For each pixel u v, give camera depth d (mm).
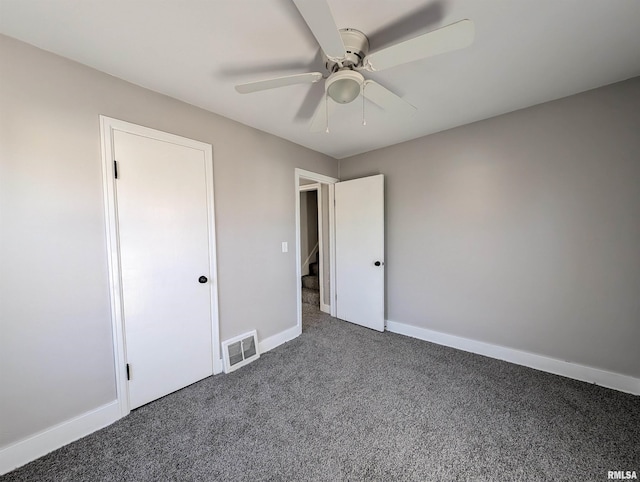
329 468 1316
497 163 2311
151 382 1839
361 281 3271
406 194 2926
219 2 1124
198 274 2078
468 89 1866
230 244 2305
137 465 1346
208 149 2111
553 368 2129
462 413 1689
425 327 2865
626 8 1173
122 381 1698
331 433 1542
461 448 1420
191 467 1333
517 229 2242
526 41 1389
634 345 1826
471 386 1977
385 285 3170
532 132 2129
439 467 1311
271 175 2656
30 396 1390
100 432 1572
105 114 1609
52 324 1449
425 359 2412
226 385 2037
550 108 2045
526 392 1888
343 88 1374
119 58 1487
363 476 1269
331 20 943
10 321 1333
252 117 2256
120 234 1684
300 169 2988
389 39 1376
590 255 1944
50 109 1426
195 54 1463
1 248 1306
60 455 1409
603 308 1916
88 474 1297
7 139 1315
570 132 1976
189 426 1612
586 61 1564
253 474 1289
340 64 1361
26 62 1355
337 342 2812
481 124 2379
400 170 2959
